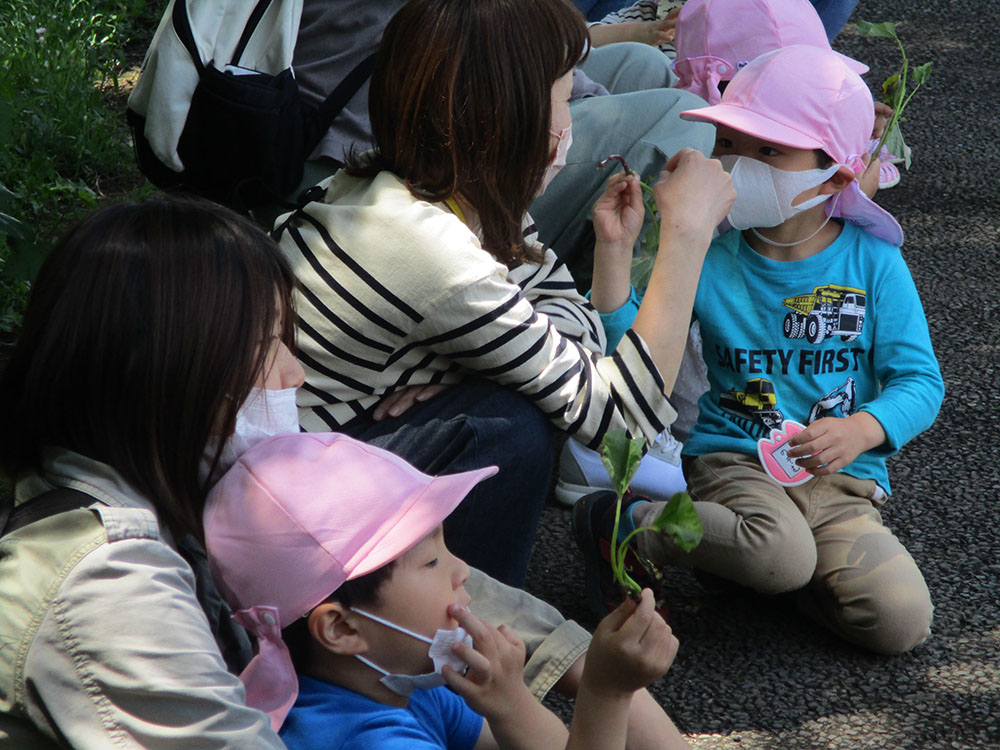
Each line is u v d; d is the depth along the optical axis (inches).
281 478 60.6
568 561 117.3
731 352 111.9
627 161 128.0
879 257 110.1
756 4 134.4
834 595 103.3
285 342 62.7
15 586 53.0
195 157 114.7
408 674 63.4
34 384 54.8
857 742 93.6
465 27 81.2
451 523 85.6
